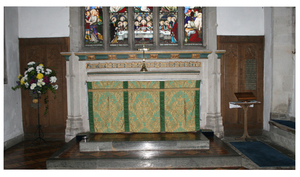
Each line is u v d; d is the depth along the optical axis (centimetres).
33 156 444
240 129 580
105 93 530
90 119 534
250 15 575
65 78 570
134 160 385
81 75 557
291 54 527
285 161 402
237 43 573
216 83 551
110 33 577
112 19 576
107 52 540
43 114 576
